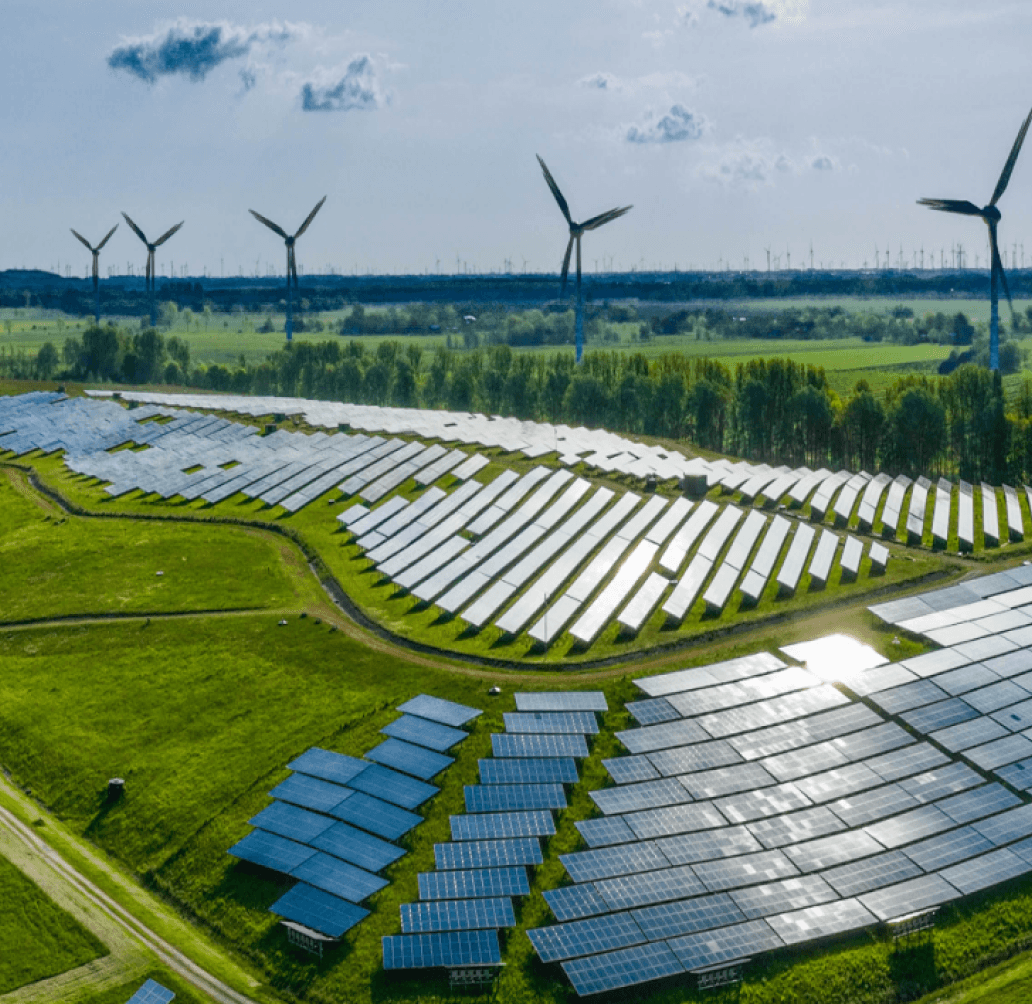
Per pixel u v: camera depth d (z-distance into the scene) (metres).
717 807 69.38
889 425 191.88
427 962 57.44
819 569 104.75
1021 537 122.56
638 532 116.31
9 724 85.06
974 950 61.75
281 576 109.50
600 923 59.81
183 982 58.81
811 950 60.44
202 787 75.19
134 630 98.44
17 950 61.44
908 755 75.38
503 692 83.00
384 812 69.31
